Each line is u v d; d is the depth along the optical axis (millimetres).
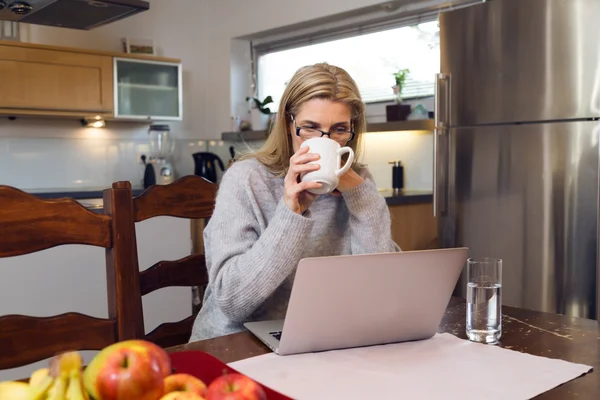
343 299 910
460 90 2719
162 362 560
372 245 1277
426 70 3512
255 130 4324
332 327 926
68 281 1935
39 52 3615
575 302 2381
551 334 1050
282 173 1293
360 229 1288
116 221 1108
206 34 4703
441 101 2734
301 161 1042
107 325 1082
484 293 1003
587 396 760
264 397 572
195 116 4684
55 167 4059
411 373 842
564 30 2363
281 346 914
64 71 3713
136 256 1135
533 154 2479
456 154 2748
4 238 973
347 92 1190
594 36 2285
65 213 1048
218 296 1107
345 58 3996
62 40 4031
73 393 500
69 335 1028
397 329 979
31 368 1890
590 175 2320
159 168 4395
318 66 1236
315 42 4168
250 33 4363
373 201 1292
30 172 3961
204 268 1380
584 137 2332
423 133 3459
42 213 1018
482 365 877
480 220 2678
